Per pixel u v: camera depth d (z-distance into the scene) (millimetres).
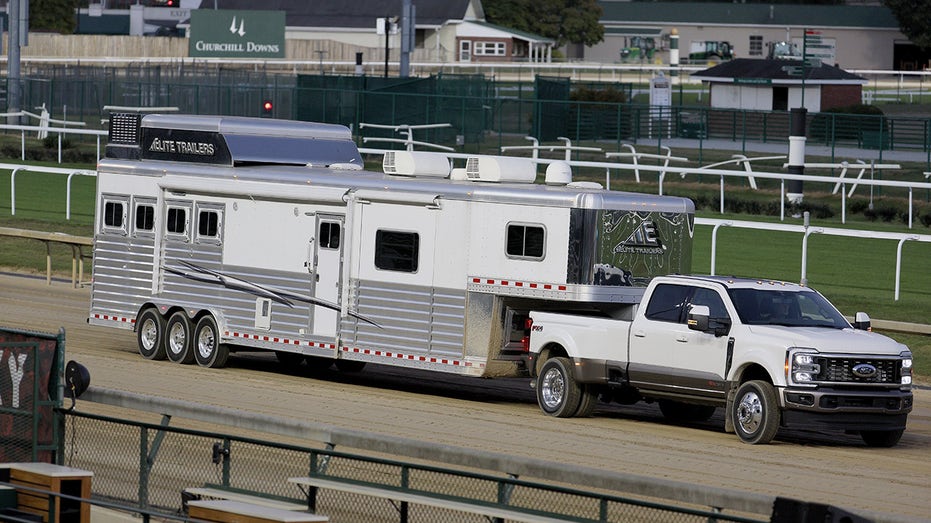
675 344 38438
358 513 26391
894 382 36969
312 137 49875
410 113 117312
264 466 27922
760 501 22078
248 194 46406
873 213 89188
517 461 24859
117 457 29844
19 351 27469
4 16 196875
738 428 37188
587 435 37625
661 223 42188
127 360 48125
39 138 118375
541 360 41375
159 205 48906
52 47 196875
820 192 99125
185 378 44938
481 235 41750
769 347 36594
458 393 45375
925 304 58625
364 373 49594
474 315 41844
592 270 40438
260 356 52688
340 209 44438
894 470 34344
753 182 98000
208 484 26844
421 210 42688
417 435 36656
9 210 84312
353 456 24719
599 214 40562
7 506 25375
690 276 39688
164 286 48875
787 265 70312
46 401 27234
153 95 133500
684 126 139375
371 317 43750
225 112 129500
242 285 46812
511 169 43500
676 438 37719
